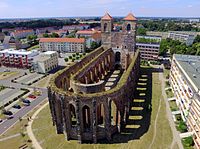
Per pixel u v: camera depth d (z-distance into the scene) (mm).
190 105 83375
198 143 71625
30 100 115688
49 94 83875
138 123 89625
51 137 82250
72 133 79875
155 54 191875
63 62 198875
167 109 101625
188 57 131500
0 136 82938
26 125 90500
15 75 161750
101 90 84000
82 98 72625
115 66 166875
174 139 78812
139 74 152375
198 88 81812
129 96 96750
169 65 174875
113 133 82500
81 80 101062
